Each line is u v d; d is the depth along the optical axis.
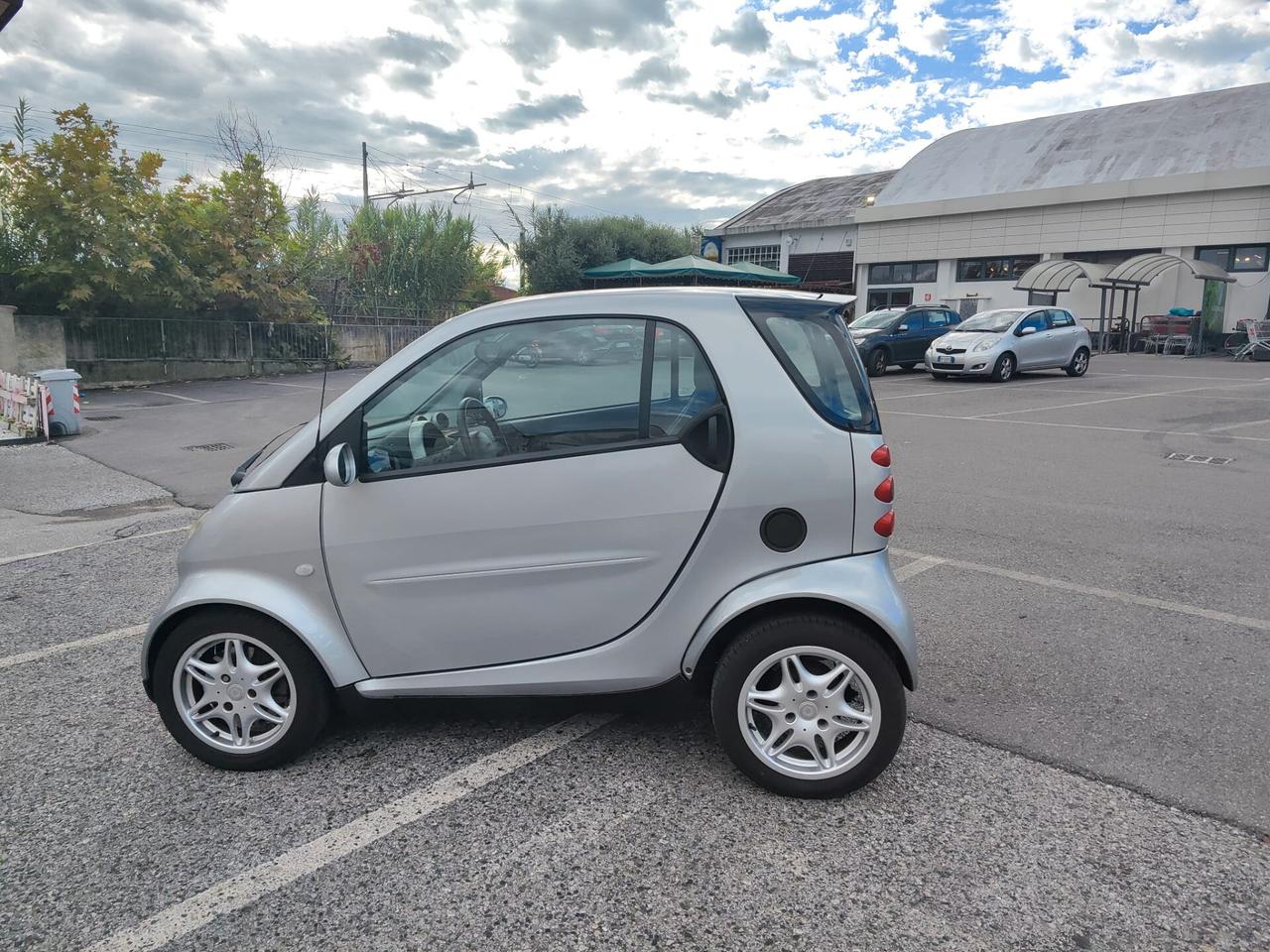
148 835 2.72
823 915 2.32
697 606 2.87
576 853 2.60
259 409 16.02
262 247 23.55
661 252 35.81
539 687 3.00
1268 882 2.44
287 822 2.78
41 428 12.16
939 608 4.71
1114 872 2.49
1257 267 23.59
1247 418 12.13
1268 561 5.48
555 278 32.66
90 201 19.25
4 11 8.88
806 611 2.83
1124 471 8.49
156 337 21.39
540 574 2.91
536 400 2.96
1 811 2.87
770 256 37.25
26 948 2.23
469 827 2.74
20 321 18.45
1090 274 23.95
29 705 3.70
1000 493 7.57
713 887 2.44
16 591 5.32
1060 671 3.87
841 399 2.88
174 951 2.22
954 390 16.81
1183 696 3.60
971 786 2.94
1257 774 3.00
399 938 2.25
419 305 31.88
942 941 2.21
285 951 2.21
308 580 2.99
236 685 3.07
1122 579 5.17
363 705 3.09
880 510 2.81
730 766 3.09
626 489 2.86
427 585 2.96
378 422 2.99
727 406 2.83
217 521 3.03
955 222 28.78
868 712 2.79
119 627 4.68
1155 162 25.95
